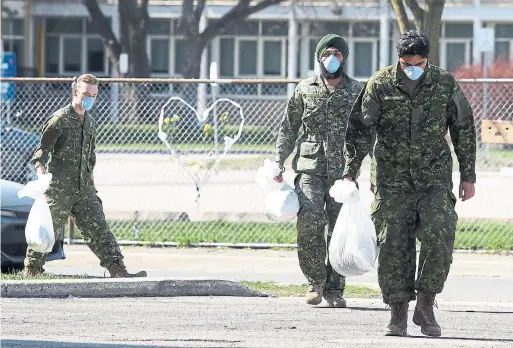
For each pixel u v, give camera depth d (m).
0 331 32.78
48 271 46.84
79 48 195.75
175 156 61.47
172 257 53.19
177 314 36.84
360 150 31.33
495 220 63.25
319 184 38.47
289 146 39.25
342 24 190.12
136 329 33.47
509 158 88.81
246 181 78.06
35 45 194.50
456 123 30.88
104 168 81.31
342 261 32.81
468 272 48.84
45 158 41.53
